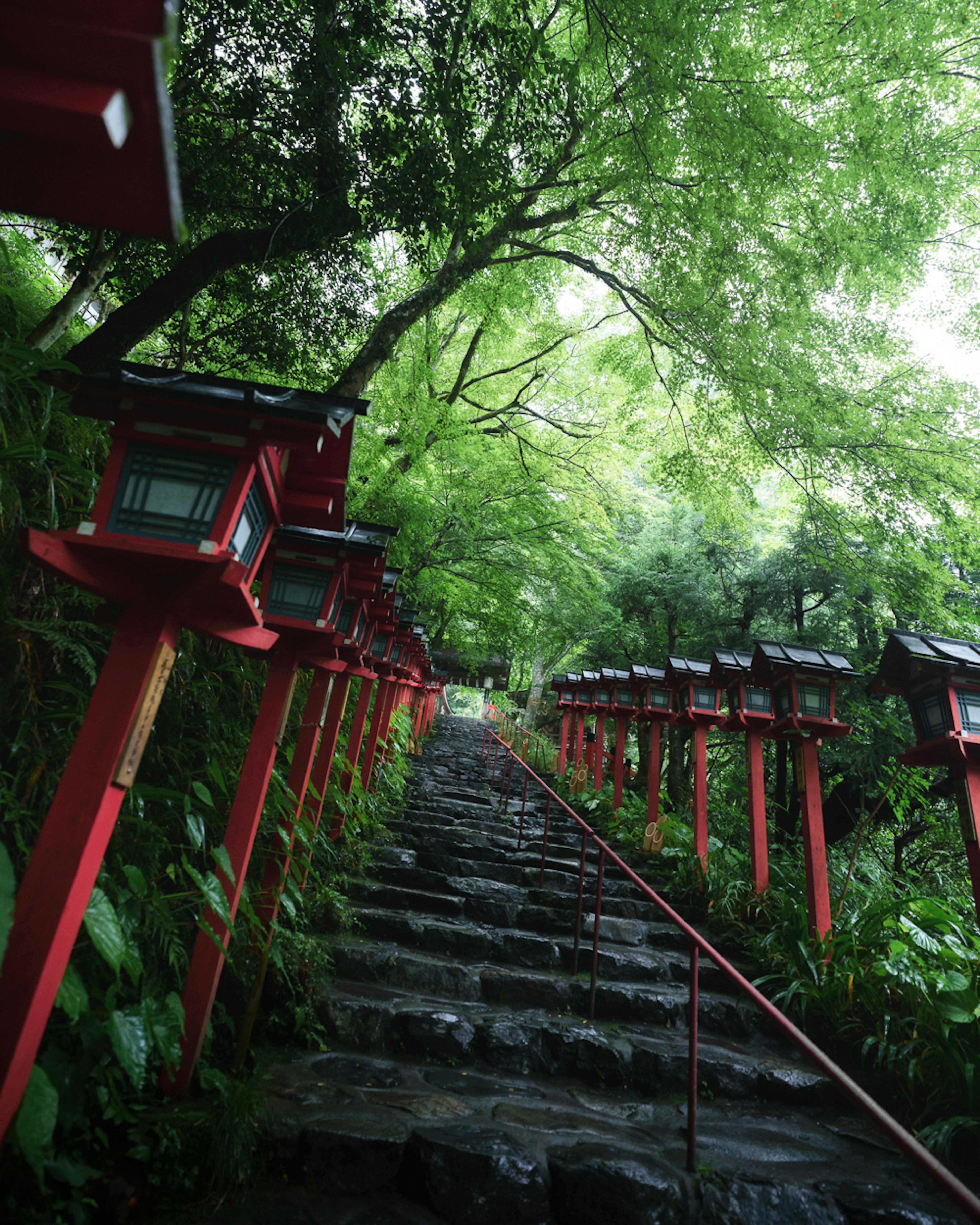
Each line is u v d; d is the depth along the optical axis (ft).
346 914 14.97
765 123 18.43
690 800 35.96
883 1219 8.73
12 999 5.24
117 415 6.41
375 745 22.81
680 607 40.70
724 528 38.55
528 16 14.97
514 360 42.47
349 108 15.71
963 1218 8.95
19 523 9.15
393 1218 7.88
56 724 9.31
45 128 3.18
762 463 28.73
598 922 15.20
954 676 13.05
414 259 17.08
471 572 42.57
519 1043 12.19
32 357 9.38
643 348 34.12
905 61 18.81
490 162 15.66
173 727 11.73
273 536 10.25
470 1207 8.05
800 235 22.39
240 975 10.71
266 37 12.89
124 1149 7.32
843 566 26.27
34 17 2.91
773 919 18.25
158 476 6.36
